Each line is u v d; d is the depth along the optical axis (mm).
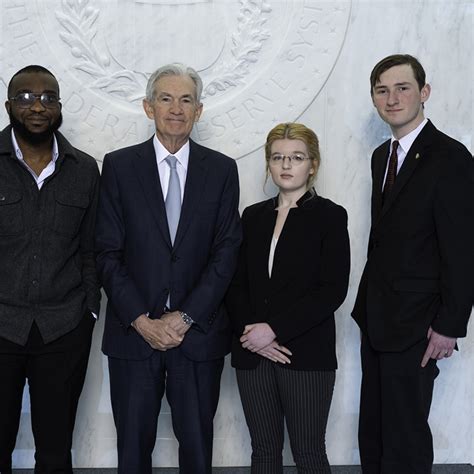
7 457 2885
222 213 2814
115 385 2791
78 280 2857
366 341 2904
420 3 3461
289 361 2701
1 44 3381
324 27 3445
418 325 2648
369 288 2785
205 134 3461
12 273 2717
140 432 2752
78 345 2816
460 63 3486
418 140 2711
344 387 3555
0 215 2705
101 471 3488
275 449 2803
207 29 3439
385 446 2725
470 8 3471
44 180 2756
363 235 3531
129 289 2695
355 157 3512
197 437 2768
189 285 2758
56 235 2758
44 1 3387
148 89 2824
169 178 2820
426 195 2629
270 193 3490
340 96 3486
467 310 2578
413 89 2701
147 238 2732
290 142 2801
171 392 2775
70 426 2842
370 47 3471
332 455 3572
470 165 2643
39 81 2703
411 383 2676
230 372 3525
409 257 2670
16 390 2803
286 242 2768
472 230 2594
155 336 2654
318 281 2762
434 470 3516
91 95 3432
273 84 3457
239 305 2789
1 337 2721
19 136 2770
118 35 3428
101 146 3447
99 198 2814
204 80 3459
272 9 3443
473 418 3576
